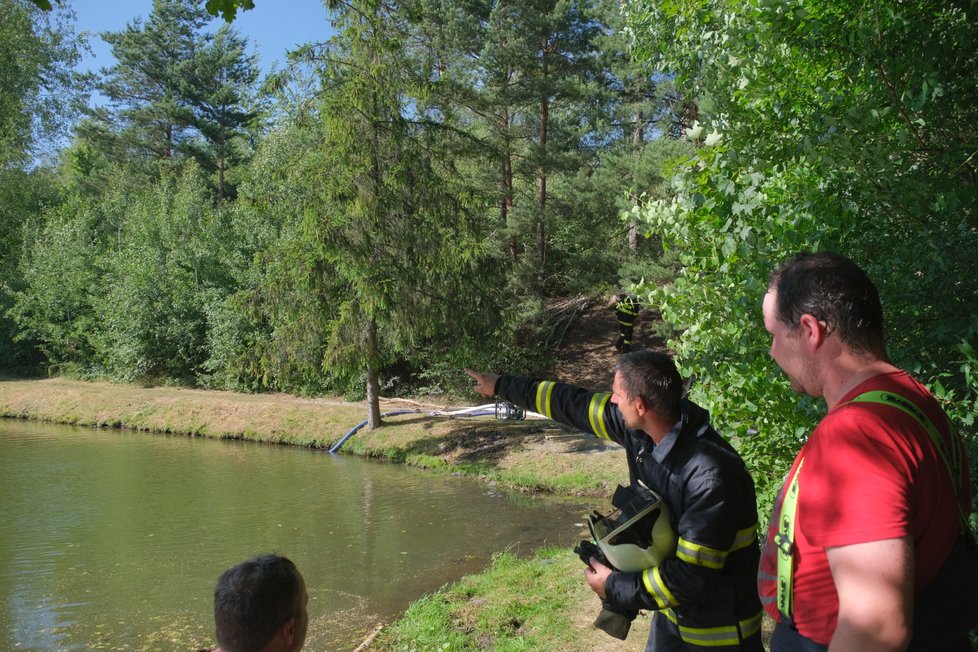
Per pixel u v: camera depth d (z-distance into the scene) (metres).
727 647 2.65
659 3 5.96
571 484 14.20
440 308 17.77
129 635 7.82
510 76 23.52
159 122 42.03
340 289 18.08
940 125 4.20
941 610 1.49
